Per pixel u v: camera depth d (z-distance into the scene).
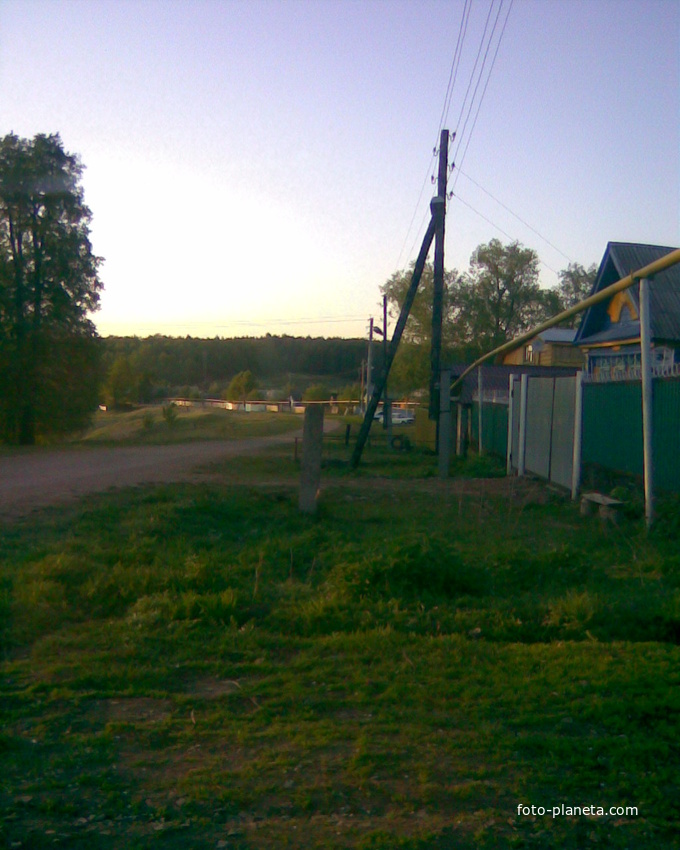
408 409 72.50
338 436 40.28
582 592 7.61
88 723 4.90
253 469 22.06
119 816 3.84
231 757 4.46
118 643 6.36
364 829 3.72
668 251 20.03
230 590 7.35
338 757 4.44
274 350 125.62
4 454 26.84
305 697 5.30
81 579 7.84
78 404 37.47
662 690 5.28
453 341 51.06
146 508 12.67
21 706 5.16
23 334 35.16
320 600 7.25
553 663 5.91
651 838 3.67
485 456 22.95
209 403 93.44
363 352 126.31
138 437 41.03
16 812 3.85
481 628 6.82
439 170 22.22
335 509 13.92
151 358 117.44
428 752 4.48
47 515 12.33
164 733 4.75
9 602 7.13
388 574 7.76
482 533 11.36
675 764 4.32
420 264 22.62
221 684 5.62
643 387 10.99
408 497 15.91
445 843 3.62
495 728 4.76
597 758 4.37
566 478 15.60
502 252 52.41
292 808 3.91
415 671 5.77
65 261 35.62
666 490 11.27
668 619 6.83
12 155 34.91
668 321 18.12
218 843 3.61
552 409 16.69
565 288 57.72
